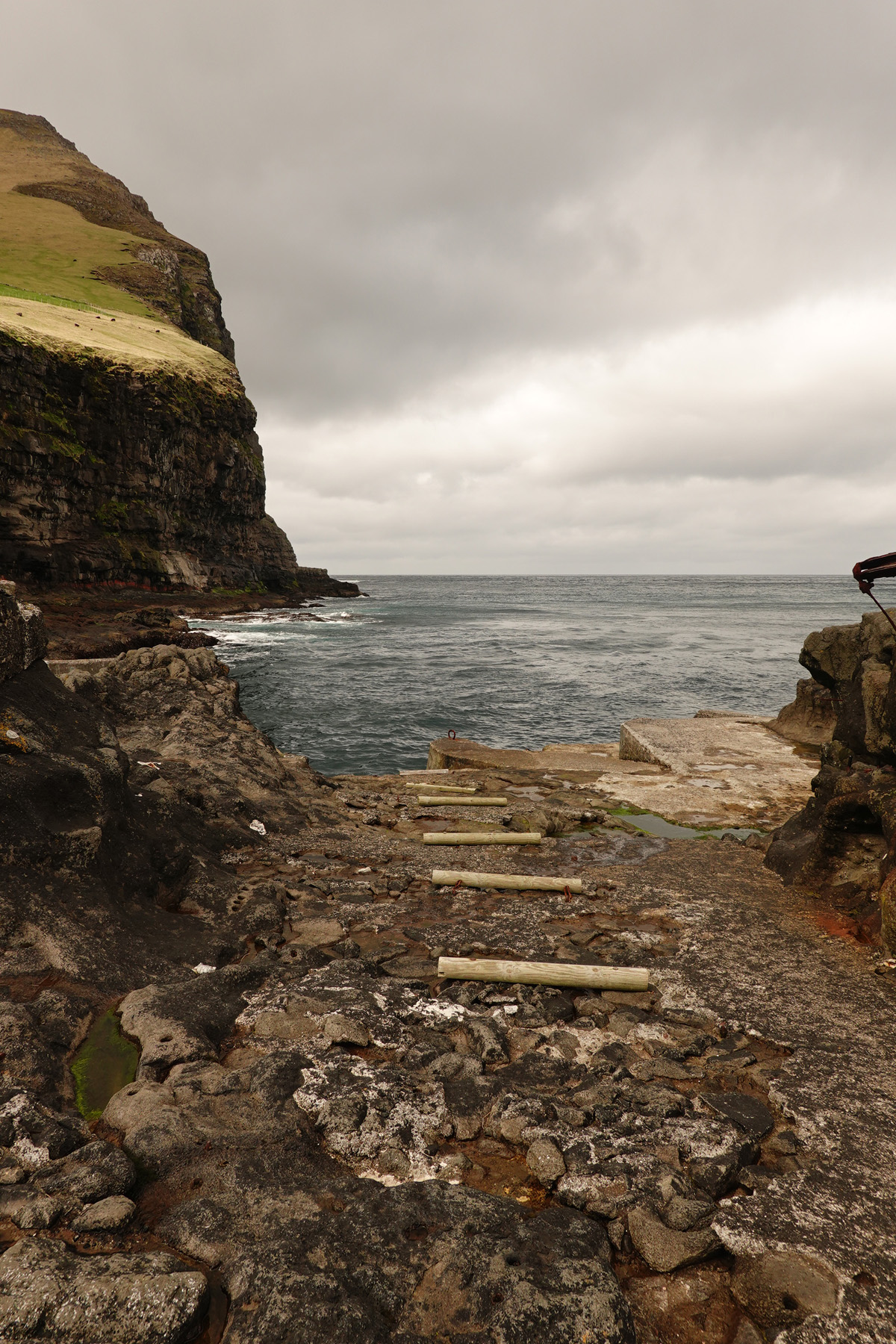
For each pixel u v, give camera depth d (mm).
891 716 6715
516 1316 2521
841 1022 4586
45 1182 2971
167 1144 3266
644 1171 3258
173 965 5031
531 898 6797
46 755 5645
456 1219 2916
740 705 28219
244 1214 2906
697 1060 4254
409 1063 4105
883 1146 3447
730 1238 2916
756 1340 2580
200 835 7402
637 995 5020
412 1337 2453
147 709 10734
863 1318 2580
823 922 6188
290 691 31703
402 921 6234
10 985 4402
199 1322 2498
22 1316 2404
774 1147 3436
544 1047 4363
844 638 14359
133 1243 2805
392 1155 3346
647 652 47719
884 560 6352
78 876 5254
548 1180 3219
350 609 91438
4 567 46594
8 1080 3602
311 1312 2469
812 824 7703
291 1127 3451
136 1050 4109
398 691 31781
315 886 6789
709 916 6332
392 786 11727
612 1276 2711
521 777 12453
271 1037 4285
